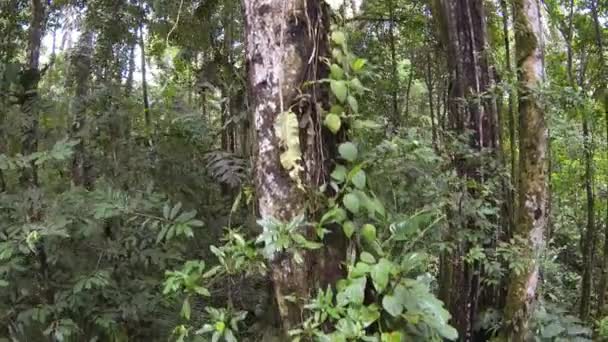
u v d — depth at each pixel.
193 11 5.75
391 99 6.36
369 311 1.97
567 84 5.39
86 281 2.88
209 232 4.06
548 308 4.16
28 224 2.70
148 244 3.42
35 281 3.03
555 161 5.12
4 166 2.73
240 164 3.64
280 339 2.09
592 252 5.80
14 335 2.96
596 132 5.16
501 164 4.28
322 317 1.96
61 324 2.93
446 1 4.50
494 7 5.82
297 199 2.06
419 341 2.06
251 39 2.14
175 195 4.32
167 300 3.17
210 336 2.75
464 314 4.03
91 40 5.90
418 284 2.02
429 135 4.48
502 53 6.15
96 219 3.05
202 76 5.30
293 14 2.08
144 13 6.13
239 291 2.50
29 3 6.32
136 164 4.12
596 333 5.03
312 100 2.08
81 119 3.92
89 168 3.95
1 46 5.89
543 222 3.42
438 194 3.40
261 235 1.98
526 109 3.38
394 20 6.90
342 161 2.13
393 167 2.75
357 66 2.18
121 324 3.27
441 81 6.46
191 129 4.73
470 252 3.63
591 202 5.32
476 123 4.29
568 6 5.73
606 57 5.76
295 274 2.05
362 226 2.18
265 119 2.10
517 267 3.36
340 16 2.29
